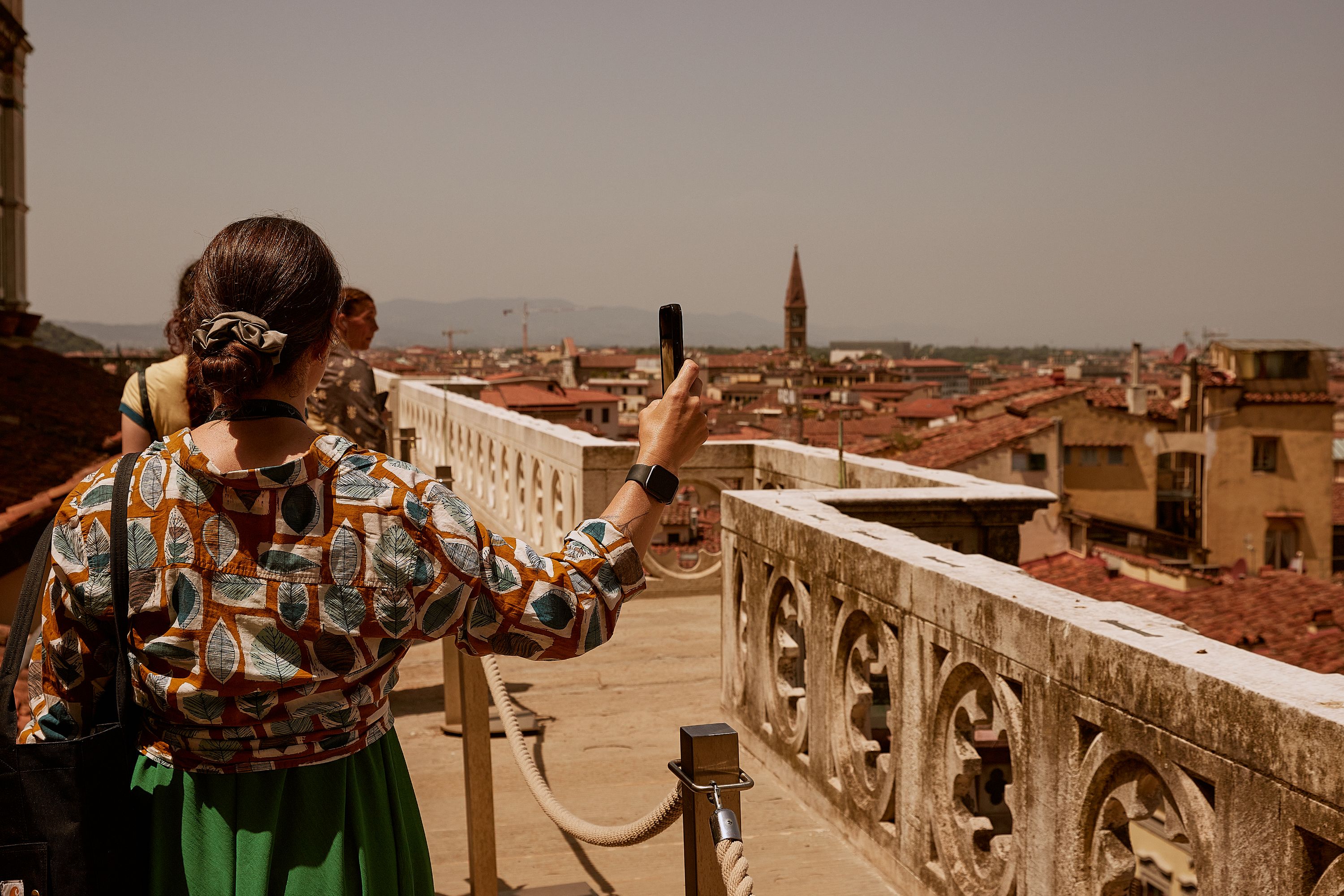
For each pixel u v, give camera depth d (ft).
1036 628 8.88
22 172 65.36
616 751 16.90
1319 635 70.49
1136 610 8.84
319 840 4.79
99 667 4.83
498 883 12.39
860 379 620.90
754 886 11.85
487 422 40.98
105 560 4.63
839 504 16.53
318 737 4.82
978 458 149.69
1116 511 161.68
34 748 4.50
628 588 4.99
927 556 11.49
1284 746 6.26
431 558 4.68
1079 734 8.41
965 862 10.28
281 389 4.93
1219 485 163.22
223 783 4.76
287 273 4.87
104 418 45.93
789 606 14.94
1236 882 6.65
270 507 4.61
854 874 12.12
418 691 19.98
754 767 16.05
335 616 4.61
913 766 11.28
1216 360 171.42
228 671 4.57
